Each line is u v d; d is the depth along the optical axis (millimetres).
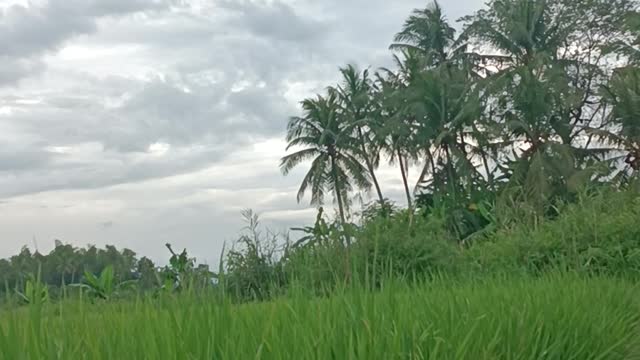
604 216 16688
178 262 9883
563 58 40406
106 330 3055
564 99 34969
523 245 15773
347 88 44312
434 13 44438
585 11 39688
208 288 3525
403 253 14062
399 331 3439
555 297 6562
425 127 38375
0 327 2760
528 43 38375
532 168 32250
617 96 33562
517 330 4684
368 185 43812
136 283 4223
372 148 43438
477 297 5680
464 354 3711
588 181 29938
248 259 10508
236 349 2887
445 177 39438
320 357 2984
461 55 40656
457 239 21609
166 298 3598
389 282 4266
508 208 21203
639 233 15578
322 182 43812
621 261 14852
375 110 43219
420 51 44312
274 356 2934
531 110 34312
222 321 3141
